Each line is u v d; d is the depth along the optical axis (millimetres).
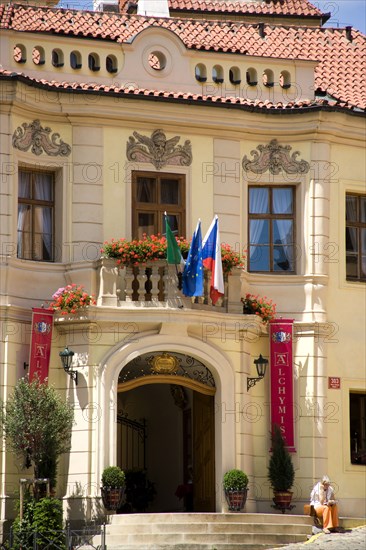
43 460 38250
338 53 47219
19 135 40688
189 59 42875
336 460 42125
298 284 42656
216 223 40344
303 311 42531
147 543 37250
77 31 42500
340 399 42469
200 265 39875
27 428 37844
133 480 45906
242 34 46406
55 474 38531
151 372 41000
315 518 39969
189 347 40562
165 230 41938
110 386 39750
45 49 41469
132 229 41719
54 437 38219
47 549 36438
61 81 41531
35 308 39750
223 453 40594
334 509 39656
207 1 53781
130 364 40875
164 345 40344
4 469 38906
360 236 43781
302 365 42250
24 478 38812
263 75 43625
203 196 42406
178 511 45094
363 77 46406
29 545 36562
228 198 42594
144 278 40156
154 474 46750
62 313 39969
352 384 42719
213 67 43156
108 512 39000
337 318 42844
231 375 40969
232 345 41094
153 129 42125
